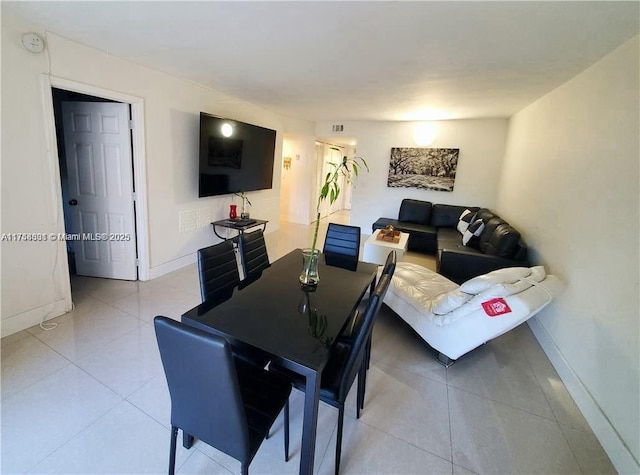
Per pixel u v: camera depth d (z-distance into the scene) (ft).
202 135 12.07
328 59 8.75
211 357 3.17
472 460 5.10
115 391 6.05
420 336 8.50
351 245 9.27
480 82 10.12
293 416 5.81
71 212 10.88
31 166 7.61
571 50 7.21
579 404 6.37
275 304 5.46
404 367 7.43
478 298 6.70
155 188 11.19
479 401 6.43
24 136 7.40
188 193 12.73
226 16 6.52
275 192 19.66
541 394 6.73
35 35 7.22
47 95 7.71
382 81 10.61
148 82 10.25
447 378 7.10
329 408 6.05
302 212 23.56
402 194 20.17
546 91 10.62
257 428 3.98
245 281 6.47
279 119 18.69
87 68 8.46
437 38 6.99
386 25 6.52
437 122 18.45
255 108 16.21
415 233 17.06
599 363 5.98
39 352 7.06
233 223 13.84
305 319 4.98
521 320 6.50
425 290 8.77
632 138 5.90
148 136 10.57
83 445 4.94
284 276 6.84
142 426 5.34
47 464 4.63
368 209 21.17
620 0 5.22
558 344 7.68
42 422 5.29
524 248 10.86
